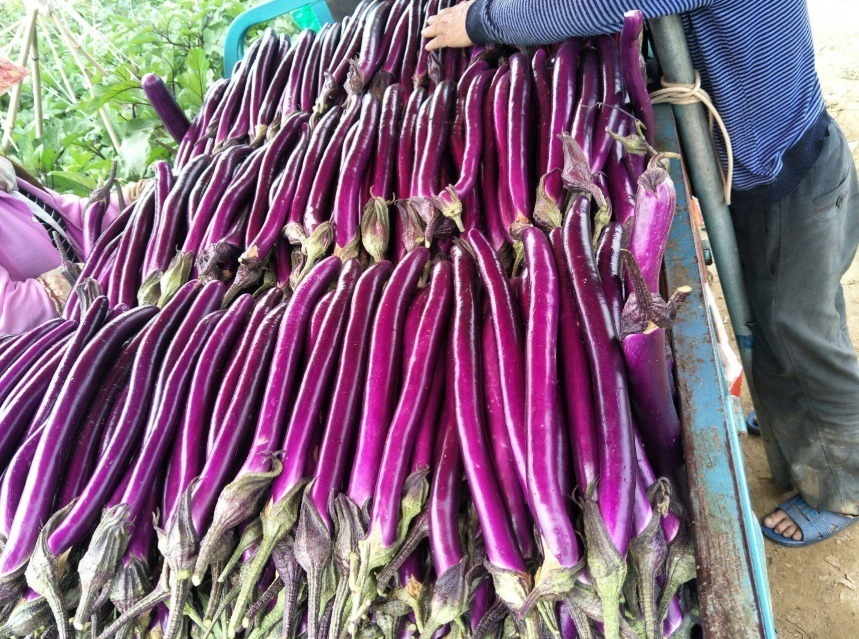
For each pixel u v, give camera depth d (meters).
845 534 2.16
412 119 1.37
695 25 1.29
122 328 1.06
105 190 1.58
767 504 2.29
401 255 1.19
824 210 1.52
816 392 1.82
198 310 1.10
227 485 0.83
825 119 1.48
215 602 0.84
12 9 5.79
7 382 1.07
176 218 1.34
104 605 0.92
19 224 1.68
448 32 1.51
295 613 0.85
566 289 0.90
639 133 1.13
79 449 0.94
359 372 0.93
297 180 1.31
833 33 4.35
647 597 0.74
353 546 0.81
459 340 0.91
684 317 0.98
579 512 0.77
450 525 0.80
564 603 0.81
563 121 1.20
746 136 1.41
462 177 1.20
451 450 0.85
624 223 1.06
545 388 0.80
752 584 0.75
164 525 0.89
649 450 0.88
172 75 3.66
